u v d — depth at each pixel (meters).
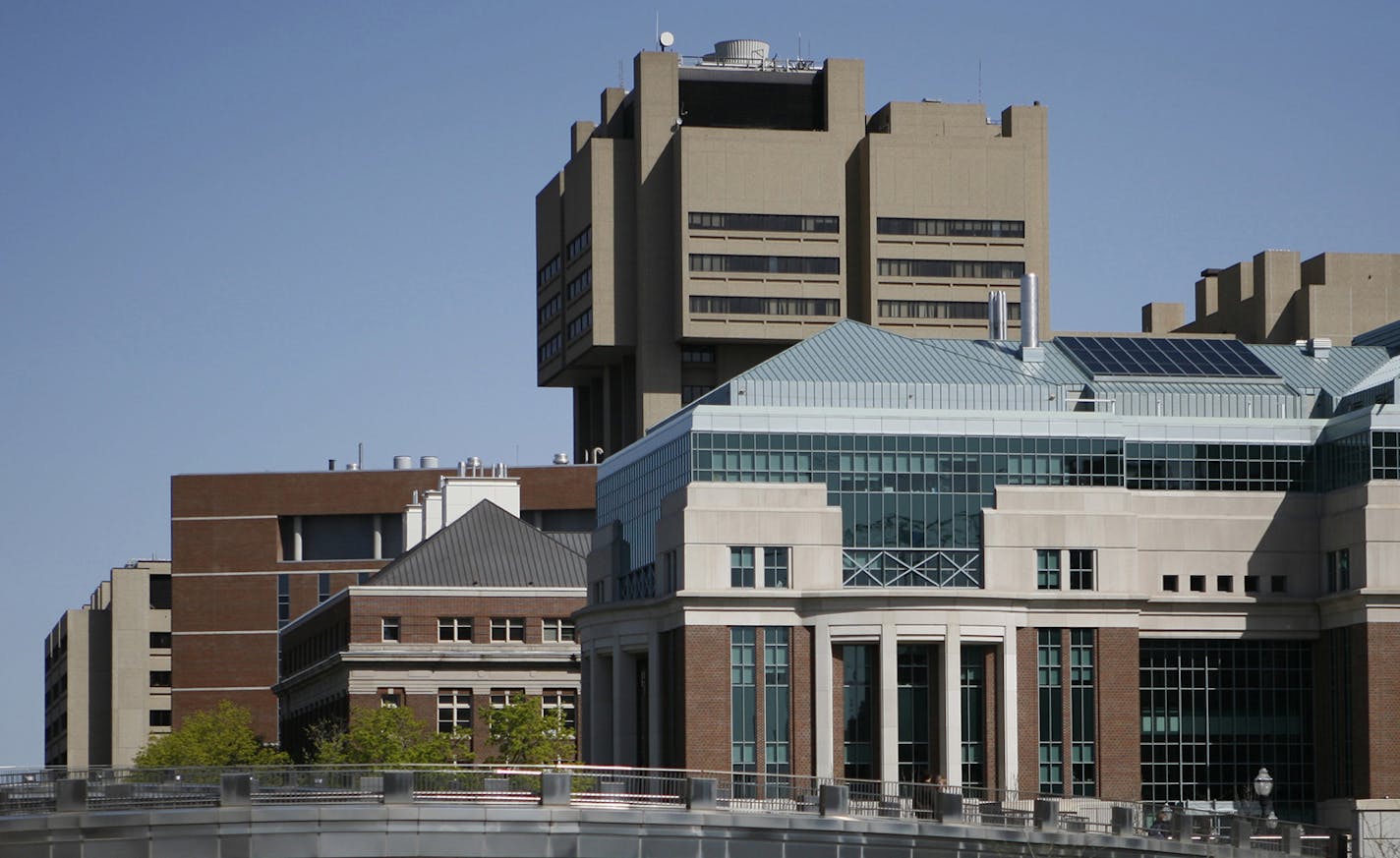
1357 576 150.88
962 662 148.62
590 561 174.25
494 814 94.81
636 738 159.75
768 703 146.75
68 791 90.12
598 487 179.12
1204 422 157.12
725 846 98.69
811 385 156.62
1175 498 155.62
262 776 93.69
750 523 148.00
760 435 150.12
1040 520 150.38
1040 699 148.62
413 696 199.62
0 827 88.31
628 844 97.06
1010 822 109.25
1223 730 154.38
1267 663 155.62
